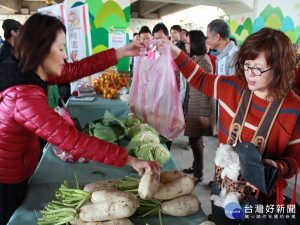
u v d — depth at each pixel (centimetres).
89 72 146
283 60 88
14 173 108
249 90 107
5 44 160
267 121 101
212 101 238
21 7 1471
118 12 468
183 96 243
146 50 129
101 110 264
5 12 1440
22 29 89
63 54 98
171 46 124
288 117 98
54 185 121
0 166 105
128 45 146
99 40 476
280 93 94
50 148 159
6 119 96
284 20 484
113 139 168
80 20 327
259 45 88
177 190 101
